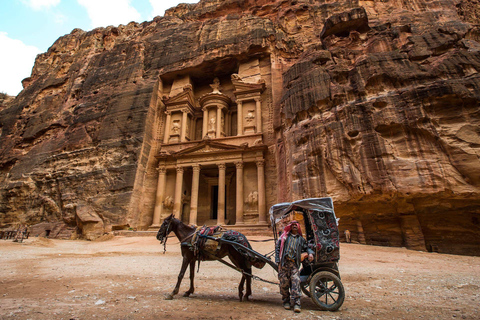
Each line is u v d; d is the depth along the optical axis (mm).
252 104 31844
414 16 25391
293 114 22625
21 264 11453
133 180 28500
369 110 17922
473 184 14445
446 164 15125
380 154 16594
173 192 30578
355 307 5270
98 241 23875
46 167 33688
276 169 27172
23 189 32844
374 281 8102
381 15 30078
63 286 7340
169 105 34469
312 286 5164
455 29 20453
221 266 11719
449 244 15844
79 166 31719
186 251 6562
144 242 21031
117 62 39094
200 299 6016
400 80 18500
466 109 15711
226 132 33125
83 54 45156
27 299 5852
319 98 20984
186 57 35250
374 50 23141
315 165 19078
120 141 31266
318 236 5582
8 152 38062
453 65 17500
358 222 18266
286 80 25922
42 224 29594
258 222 25719
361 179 16781
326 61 23750
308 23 33906
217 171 32562
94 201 28297
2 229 31469
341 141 18141
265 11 37375
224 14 40500
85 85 39062
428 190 14945
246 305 5500
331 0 34562
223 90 36125
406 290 6754
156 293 6570
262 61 33031
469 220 15906
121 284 7676
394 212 17219
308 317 4590
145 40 39938
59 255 14930
